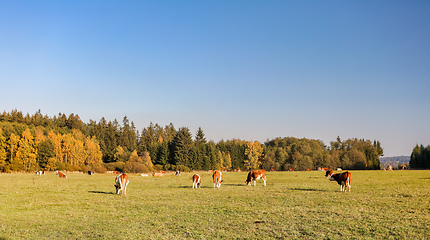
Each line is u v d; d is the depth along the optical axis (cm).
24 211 1950
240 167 14562
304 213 1722
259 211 1805
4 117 18275
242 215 1706
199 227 1468
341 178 2827
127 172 8588
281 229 1398
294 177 5300
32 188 3419
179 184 3956
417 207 1861
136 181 4619
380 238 1242
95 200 2405
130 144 17900
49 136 13012
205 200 2320
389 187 3069
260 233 1350
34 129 15288
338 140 14712
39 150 10381
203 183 4050
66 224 1591
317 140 15138
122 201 2347
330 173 5344
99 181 4706
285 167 11431
